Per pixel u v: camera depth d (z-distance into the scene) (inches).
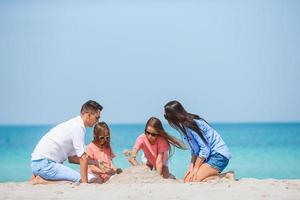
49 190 566.3
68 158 678.5
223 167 660.1
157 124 671.8
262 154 1942.7
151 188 566.6
